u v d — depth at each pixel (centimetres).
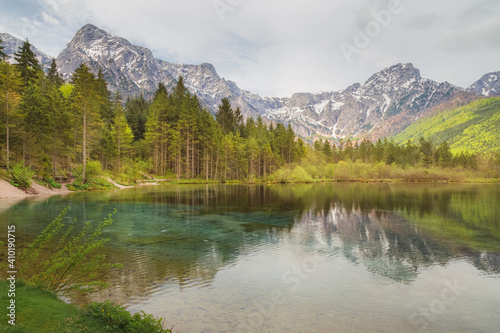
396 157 13838
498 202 3866
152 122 7931
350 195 4859
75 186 4631
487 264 1338
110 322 641
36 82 7031
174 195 4325
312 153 12200
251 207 3219
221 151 8444
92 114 5222
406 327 768
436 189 6569
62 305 694
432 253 1510
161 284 1015
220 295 934
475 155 12825
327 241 1742
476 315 848
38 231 1708
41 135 4453
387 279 1134
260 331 715
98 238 1666
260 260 1345
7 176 3656
